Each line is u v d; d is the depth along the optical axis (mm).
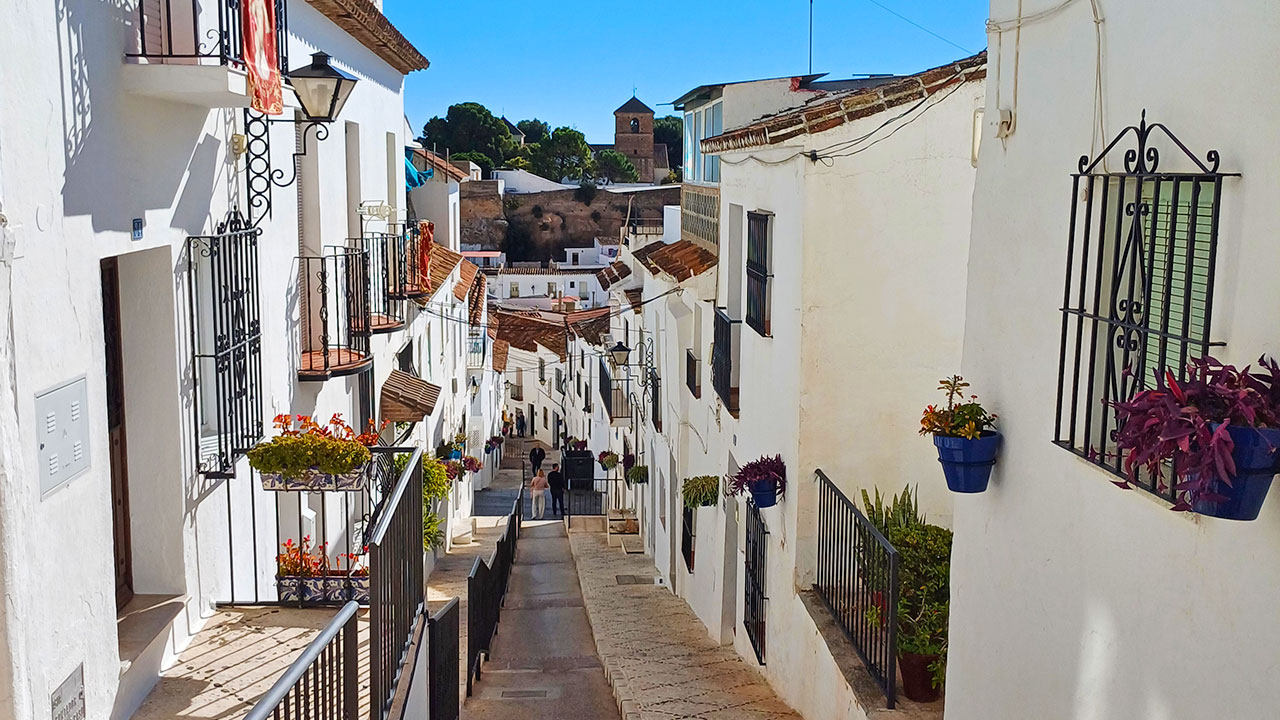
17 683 4277
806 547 8742
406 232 13719
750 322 10375
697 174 15906
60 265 4875
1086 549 4223
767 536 10016
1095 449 4156
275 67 7027
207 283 7098
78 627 5012
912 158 8297
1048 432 4609
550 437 42625
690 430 14844
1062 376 4293
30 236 4574
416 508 7016
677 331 15070
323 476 7113
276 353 8508
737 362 11445
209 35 6699
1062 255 4523
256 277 7582
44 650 4637
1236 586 3217
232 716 5609
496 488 34531
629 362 21484
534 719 9406
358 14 10820
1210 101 3457
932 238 8391
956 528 5844
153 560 6465
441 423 19641
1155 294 3838
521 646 13047
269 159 7754
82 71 5133
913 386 8539
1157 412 3062
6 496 4199
